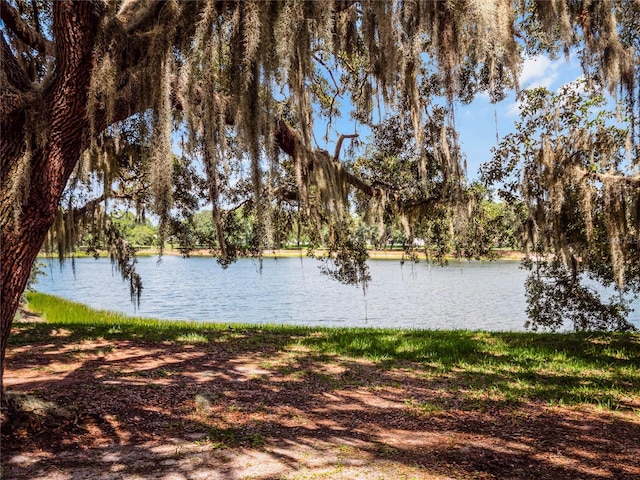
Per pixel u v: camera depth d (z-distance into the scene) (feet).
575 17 14.37
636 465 11.27
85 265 223.92
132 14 12.10
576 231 25.85
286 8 10.52
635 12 16.65
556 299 32.50
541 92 27.50
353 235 31.35
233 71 11.80
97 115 11.82
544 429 13.85
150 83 11.40
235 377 19.94
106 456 11.35
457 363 22.93
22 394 13.50
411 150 26.71
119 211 31.81
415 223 27.91
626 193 22.41
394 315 60.95
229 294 93.15
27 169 10.62
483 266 179.63
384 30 10.79
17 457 10.92
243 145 12.28
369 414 15.31
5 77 10.71
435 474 10.67
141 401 15.93
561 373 20.83
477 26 9.95
